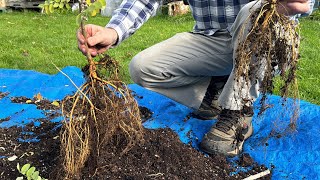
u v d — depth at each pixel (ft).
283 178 7.38
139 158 7.39
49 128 8.59
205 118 9.44
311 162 7.76
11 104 10.09
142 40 21.35
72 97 6.44
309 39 20.85
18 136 8.27
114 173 6.93
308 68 15.46
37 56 17.54
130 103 6.71
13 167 7.14
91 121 6.37
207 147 7.98
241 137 8.00
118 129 7.03
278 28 6.03
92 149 6.61
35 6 34.55
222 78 9.22
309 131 8.70
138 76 8.82
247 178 7.31
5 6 34.81
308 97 12.76
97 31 7.23
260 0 6.62
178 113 9.75
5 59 16.85
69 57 17.48
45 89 11.14
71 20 27.78
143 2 8.37
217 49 8.41
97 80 6.36
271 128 8.98
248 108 7.63
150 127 8.96
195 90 9.17
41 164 7.23
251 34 6.11
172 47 8.61
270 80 6.56
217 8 8.27
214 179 7.23
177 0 30.78
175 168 7.29
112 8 31.48
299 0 6.16
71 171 6.40
